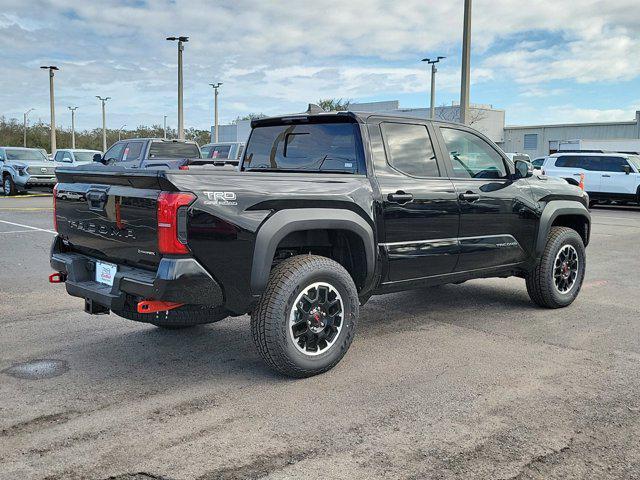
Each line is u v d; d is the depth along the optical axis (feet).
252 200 13.25
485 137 18.92
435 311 20.70
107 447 10.84
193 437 11.23
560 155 72.84
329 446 10.87
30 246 34.12
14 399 12.96
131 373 14.56
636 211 67.41
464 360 15.53
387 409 12.45
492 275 19.20
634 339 17.43
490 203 18.15
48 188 73.87
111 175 13.38
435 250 16.78
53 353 16.02
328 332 14.43
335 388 13.60
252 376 14.37
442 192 16.85
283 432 11.41
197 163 50.24
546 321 19.43
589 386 13.73
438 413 12.26
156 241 12.52
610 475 9.93
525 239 19.49
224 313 14.01
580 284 21.59
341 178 14.98
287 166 17.30
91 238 14.47
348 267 15.72
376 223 15.38
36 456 10.52
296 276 13.62
